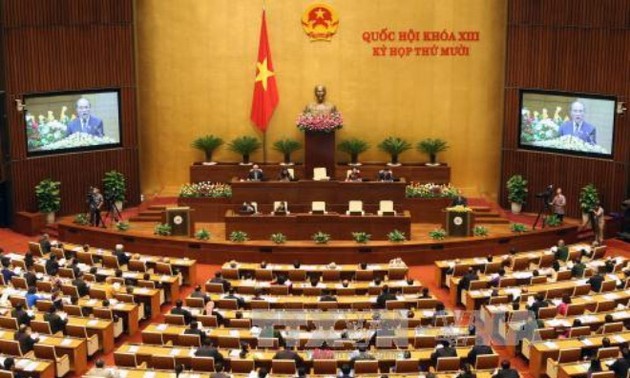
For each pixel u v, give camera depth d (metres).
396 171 34.88
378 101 35.53
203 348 20.28
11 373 18.92
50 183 32.94
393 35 35.03
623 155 32.50
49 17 32.47
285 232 30.66
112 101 34.25
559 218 32.09
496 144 35.72
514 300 24.05
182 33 35.22
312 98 35.56
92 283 25.64
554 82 33.47
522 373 21.94
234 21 35.06
